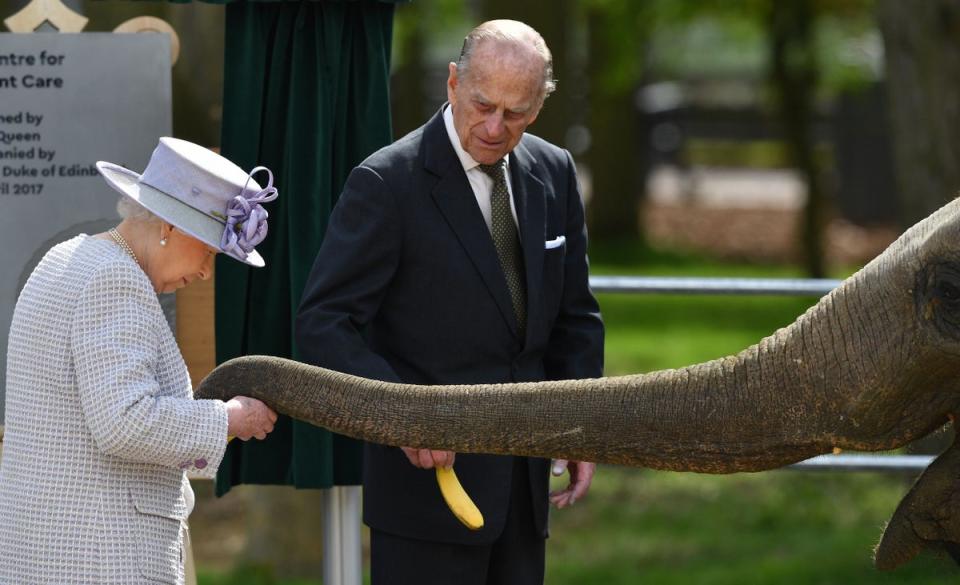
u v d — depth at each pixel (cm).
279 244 1742
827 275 6419
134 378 1228
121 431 1217
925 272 1200
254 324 1756
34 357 1256
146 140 1742
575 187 1591
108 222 1745
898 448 1236
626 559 3070
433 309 1491
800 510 3472
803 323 1255
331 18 1698
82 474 1252
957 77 3353
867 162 8925
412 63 7438
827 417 1226
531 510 1549
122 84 1736
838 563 2883
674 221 8956
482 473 1503
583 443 1254
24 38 1722
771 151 12325
